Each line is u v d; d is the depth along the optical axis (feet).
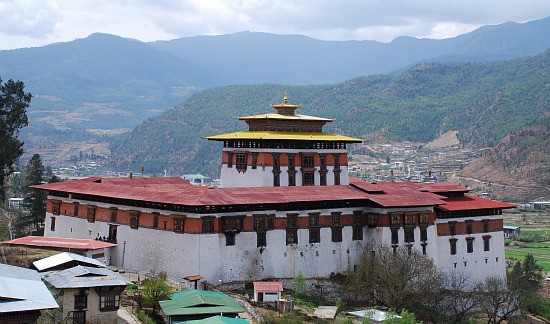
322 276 436.35
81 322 298.97
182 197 400.26
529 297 531.50
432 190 515.91
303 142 492.54
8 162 514.27
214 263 390.83
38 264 330.54
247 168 485.56
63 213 485.56
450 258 486.38
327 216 441.68
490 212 511.40
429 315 436.35
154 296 344.69
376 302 428.97
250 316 350.02
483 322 469.16
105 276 310.65
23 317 244.01
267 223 416.46
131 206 429.38
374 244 453.99
